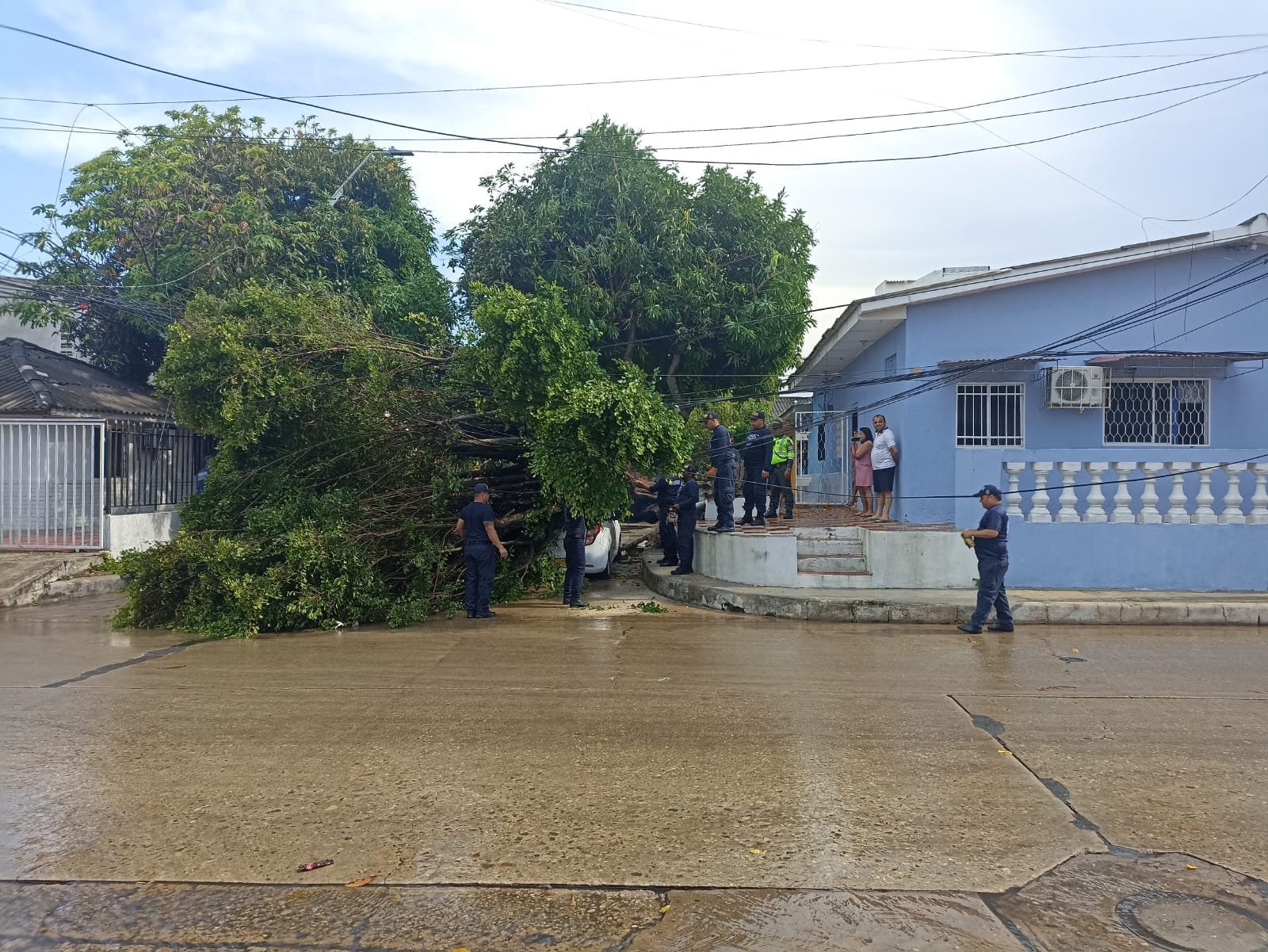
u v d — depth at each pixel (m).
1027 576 11.71
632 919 3.49
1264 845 4.16
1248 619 10.27
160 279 16.84
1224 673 7.72
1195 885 3.77
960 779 5.00
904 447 13.43
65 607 12.05
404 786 4.88
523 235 15.27
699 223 16.16
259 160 17.97
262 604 9.45
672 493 14.67
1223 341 13.28
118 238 17.47
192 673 7.67
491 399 11.80
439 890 3.72
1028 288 13.30
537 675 7.56
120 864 3.94
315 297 12.84
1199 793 4.80
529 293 15.76
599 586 14.00
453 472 11.78
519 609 11.55
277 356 11.10
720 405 23.00
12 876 3.83
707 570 13.05
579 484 10.33
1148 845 4.15
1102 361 13.08
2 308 17.91
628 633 9.69
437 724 6.05
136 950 3.28
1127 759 5.35
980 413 13.38
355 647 8.91
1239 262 13.23
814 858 4.00
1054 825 4.38
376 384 11.43
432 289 19.41
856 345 15.73
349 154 19.17
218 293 16.20
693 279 15.34
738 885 3.76
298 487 11.30
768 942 3.32
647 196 15.33
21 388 16.08
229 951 3.27
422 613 10.45
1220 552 11.59
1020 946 3.30
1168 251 12.99
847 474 17.27
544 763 5.24
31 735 5.79
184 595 10.10
